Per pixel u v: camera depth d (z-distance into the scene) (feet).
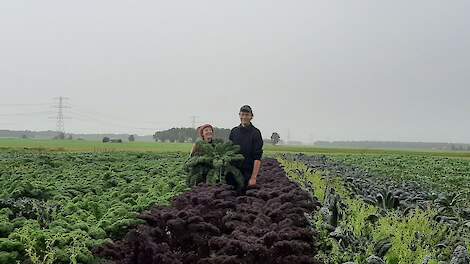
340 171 89.86
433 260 23.62
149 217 28.32
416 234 30.99
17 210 34.14
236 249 25.68
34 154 129.49
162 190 48.75
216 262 24.34
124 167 81.10
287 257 25.63
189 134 472.03
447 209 45.57
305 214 35.45
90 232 28.07
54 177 62.23
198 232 28.63
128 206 36.04
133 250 25.49
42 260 24.11
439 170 115.14
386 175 93.61
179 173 67.77
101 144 256.93
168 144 287.69
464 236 32.48
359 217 33.91
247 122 44.96
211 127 46.24
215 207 35.63
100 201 39.70
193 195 36.70
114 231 28.66
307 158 148.05
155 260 24.62
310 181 64.69
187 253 26.96
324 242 29.63
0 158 103.71
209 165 44.75
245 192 44.83
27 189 42.88
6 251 23.98
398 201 51.06
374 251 27.22
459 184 81.00
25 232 25.45
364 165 127.03
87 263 24.36
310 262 25.68
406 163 140.97
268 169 80.38
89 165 86.12
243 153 44.80
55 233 26.53
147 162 103.09
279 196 38.99
